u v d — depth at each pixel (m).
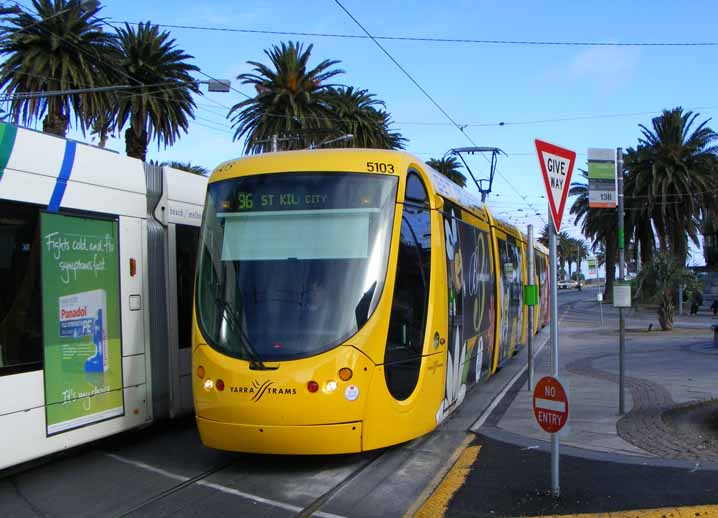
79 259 7.33
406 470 7.03
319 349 6.48
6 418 6.32
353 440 6.46
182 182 9.26
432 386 7.61
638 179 39.62
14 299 6.51
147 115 28.64
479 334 10.56
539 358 18.12
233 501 6.07
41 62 25.23
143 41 28.55
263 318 6.73
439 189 8.65
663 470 6.58
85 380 7.27
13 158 6.60
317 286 6.79
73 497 6.26
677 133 39.28
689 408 9.49
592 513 5.41
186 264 9.20
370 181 7.25
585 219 49.41
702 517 5.23
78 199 7.36
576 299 78.00
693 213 40.12
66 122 26.52
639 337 25.34
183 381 8.90
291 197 7.25
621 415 9.27
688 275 28.25
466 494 6.03
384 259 6.95
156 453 7.88
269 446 6.43
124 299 7.93
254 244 7.16
